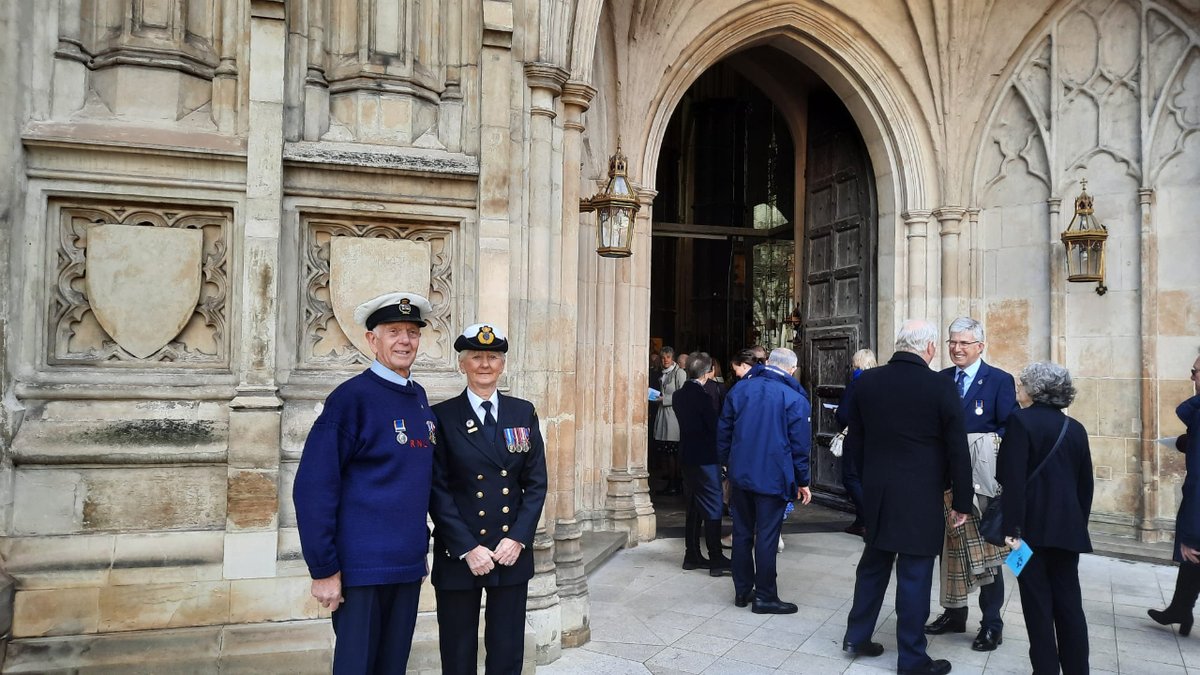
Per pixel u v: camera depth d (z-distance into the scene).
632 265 7.30
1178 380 6.83
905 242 8.16
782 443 4.77
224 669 3.52
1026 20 7.65
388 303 2.76
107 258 3.73
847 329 8.75
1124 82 7.19
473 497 2.92
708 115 13.37
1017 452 3.43
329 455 2.54
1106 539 6.96
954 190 7.95
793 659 4.08
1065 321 7.43
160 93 3.80
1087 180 7.35
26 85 3.61
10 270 3.52
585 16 4.75
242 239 3.84
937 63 7.90
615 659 4.07
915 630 3.83
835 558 6.33
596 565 5.92
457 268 4.16
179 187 3.77
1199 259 6.77
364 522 2.59
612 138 7.16
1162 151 6.98
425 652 3.70
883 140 8.18
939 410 3.79
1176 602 4.58
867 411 4.02
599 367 7.02
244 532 3.68
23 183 3.59
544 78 4.37
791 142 11.34
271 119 3.80
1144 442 6.93
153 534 3.64
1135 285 7.07
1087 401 7.30
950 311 7.94
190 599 3.63
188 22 3.90
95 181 3.68
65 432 3.58
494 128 4.14
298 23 3.97
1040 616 3.44
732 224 13.29
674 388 9.24
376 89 4.07
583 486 6.81
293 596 3.72
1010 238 7.81
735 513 5.00
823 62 8.18
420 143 4.14
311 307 3.96
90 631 3.52
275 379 3.81
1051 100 7.54
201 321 3.85
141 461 3.63
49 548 3.53
